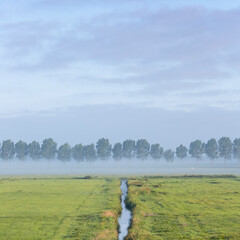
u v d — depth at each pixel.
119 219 54.94
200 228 45.06
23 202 68.31
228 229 44.28
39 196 77.88
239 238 39.59
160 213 55.66
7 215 54.28
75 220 50.28
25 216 53.38
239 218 51.16
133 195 77.56
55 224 47.62
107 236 40.19
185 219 50.88
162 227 45.62
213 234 41.72
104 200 70.44
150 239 39.34
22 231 43.69
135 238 39.75
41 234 42.19
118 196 78.00
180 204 64.94
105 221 49.03
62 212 56.72
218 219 50.50
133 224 47.47
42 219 51.03
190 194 79.81
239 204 64.69
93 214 54.59
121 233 45.38
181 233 42.31
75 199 72.50
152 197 75.12
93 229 44.19
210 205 63.62
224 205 63.50
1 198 74.44
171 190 88.56
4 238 40.44
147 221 49.81
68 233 42.62
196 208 60.25
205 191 85.62
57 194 81.62
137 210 57.84
